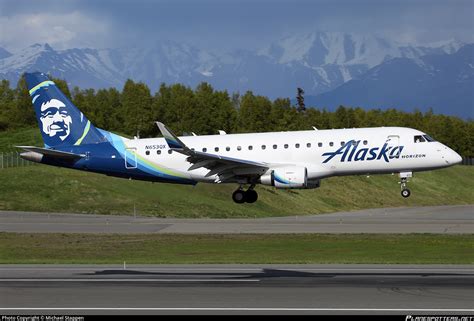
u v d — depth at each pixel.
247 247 62.59
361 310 34.50
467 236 67.38
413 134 82.38
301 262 53.19
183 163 86.44
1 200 108.50
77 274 46.59
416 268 49.44
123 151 87.62
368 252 59.44
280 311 34.38
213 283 42.12
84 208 107.62
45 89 89.12
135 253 59.97
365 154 82.12
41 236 70.19
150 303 36.16
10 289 40.28
